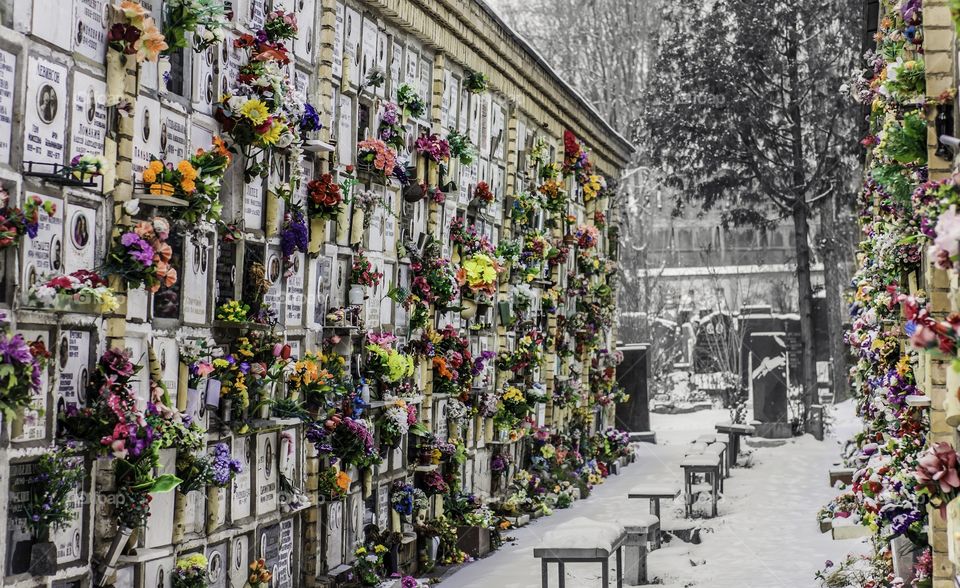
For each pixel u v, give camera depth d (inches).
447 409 464.4
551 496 575.2
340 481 341.7
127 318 236.8
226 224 280.4
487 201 491.2
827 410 1069.8
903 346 340.2
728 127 1087.6
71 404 216.4
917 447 298.0
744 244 1688.0
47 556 202.4
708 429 1028.5
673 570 433.7
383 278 396.5
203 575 255.8
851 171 1103.6
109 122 228.4
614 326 816.3
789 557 454.3
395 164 389.7
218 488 273.0
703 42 1084.5
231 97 277.1
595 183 700.7
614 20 1278.3
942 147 235.5
